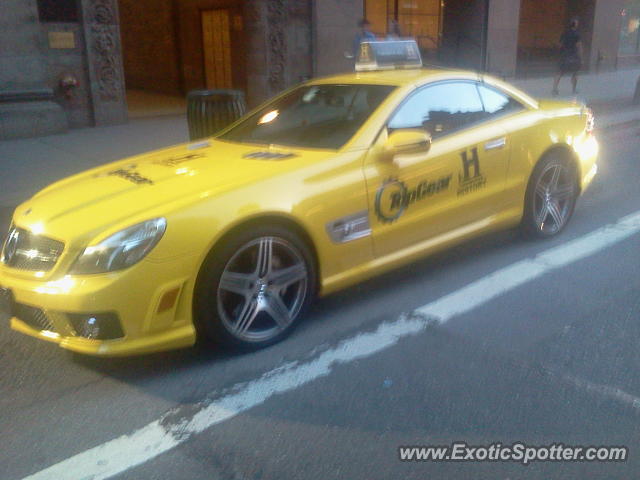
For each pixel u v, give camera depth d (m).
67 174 8.66
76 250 3.56
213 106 7.35
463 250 5.69
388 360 3.92
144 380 3.78
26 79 11.38
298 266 4.09
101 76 12.56
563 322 4.34
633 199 7.15
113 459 3.10
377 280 5.10
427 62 19.55
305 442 3.19
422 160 4.65
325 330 4.30
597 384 3.63
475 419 3.33
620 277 5.03
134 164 4.62
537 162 5.56
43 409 3.52
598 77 20.20
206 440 3.22
